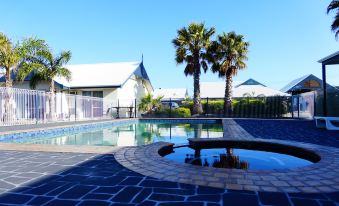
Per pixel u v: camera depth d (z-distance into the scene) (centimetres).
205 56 2256
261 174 348
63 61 1789
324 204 248
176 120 1900
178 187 301
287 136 820
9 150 550
